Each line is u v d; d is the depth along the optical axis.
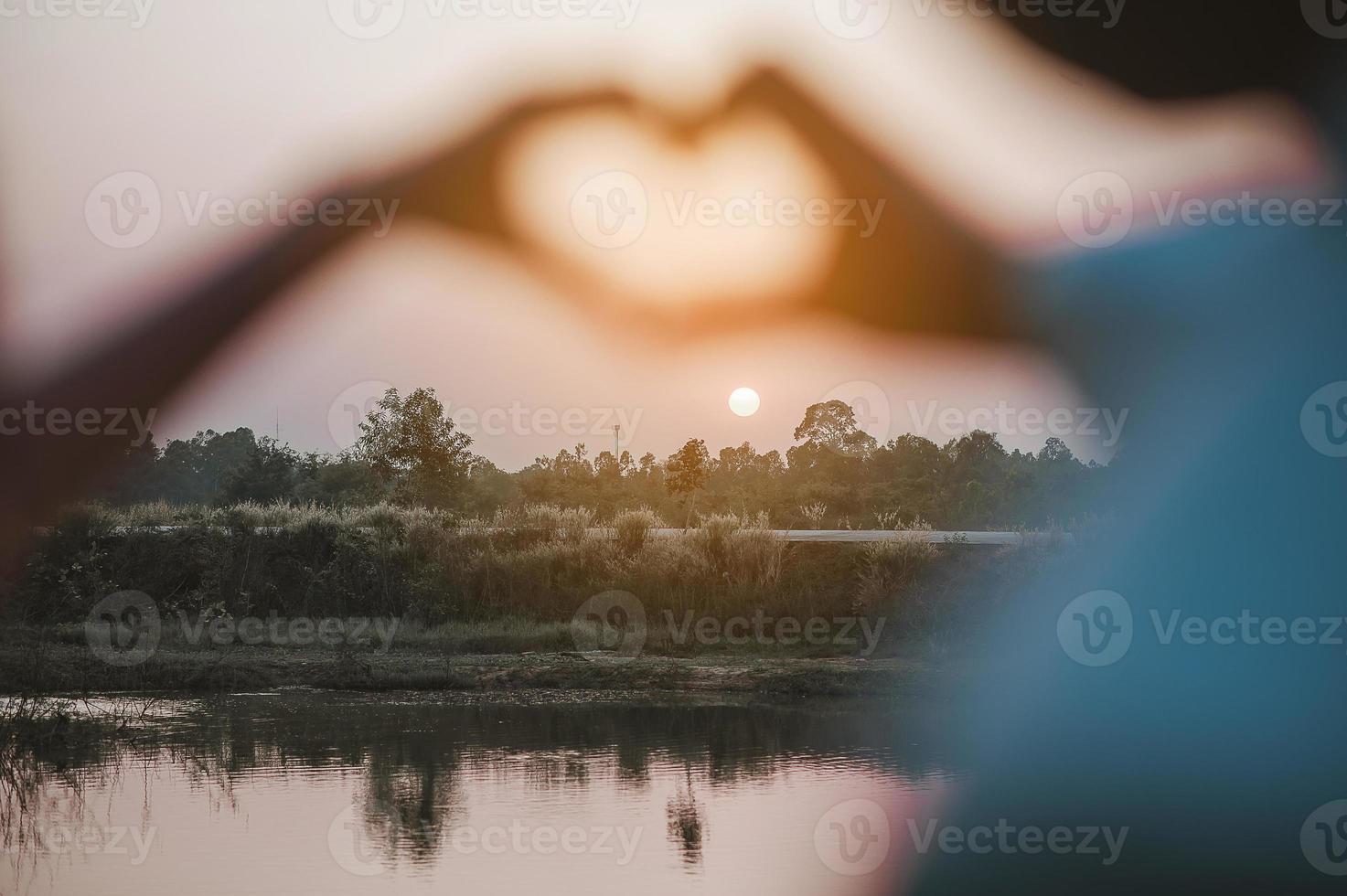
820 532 22.62
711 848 7.76
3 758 11.38
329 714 14.03
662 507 37.31
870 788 9.77
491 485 35.22
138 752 11.70
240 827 8.49
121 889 6.89
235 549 20.59
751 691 15.58
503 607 20.11
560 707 14.59
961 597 18.09
